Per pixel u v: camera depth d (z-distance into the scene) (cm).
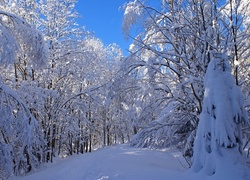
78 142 2722
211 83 638
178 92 1124
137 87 1119
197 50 980
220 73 646
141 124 1302
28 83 1554
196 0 967
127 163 900
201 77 924
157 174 686
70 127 2003
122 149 1448
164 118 1172
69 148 2850
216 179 553
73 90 2239
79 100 2050
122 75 1078
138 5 1041
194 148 662
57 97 1711
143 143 1398
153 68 1027
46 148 1836
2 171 1159
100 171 821
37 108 1612
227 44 870
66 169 1114
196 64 946
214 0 934
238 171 555
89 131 2544
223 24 932
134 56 1070
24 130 1102
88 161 1096
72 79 2000
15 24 1144
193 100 991
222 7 944
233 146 593
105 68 2556
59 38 1977
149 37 1119
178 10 1020
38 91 1551
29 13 1839
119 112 2911
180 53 1019
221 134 586
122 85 1098
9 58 1020
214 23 930
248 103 859
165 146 1352
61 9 2000
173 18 1049
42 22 1953
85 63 1994
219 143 594
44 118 1844
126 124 3175
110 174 749
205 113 648
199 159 643
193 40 1003
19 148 1383
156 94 1179
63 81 1977
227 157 579
